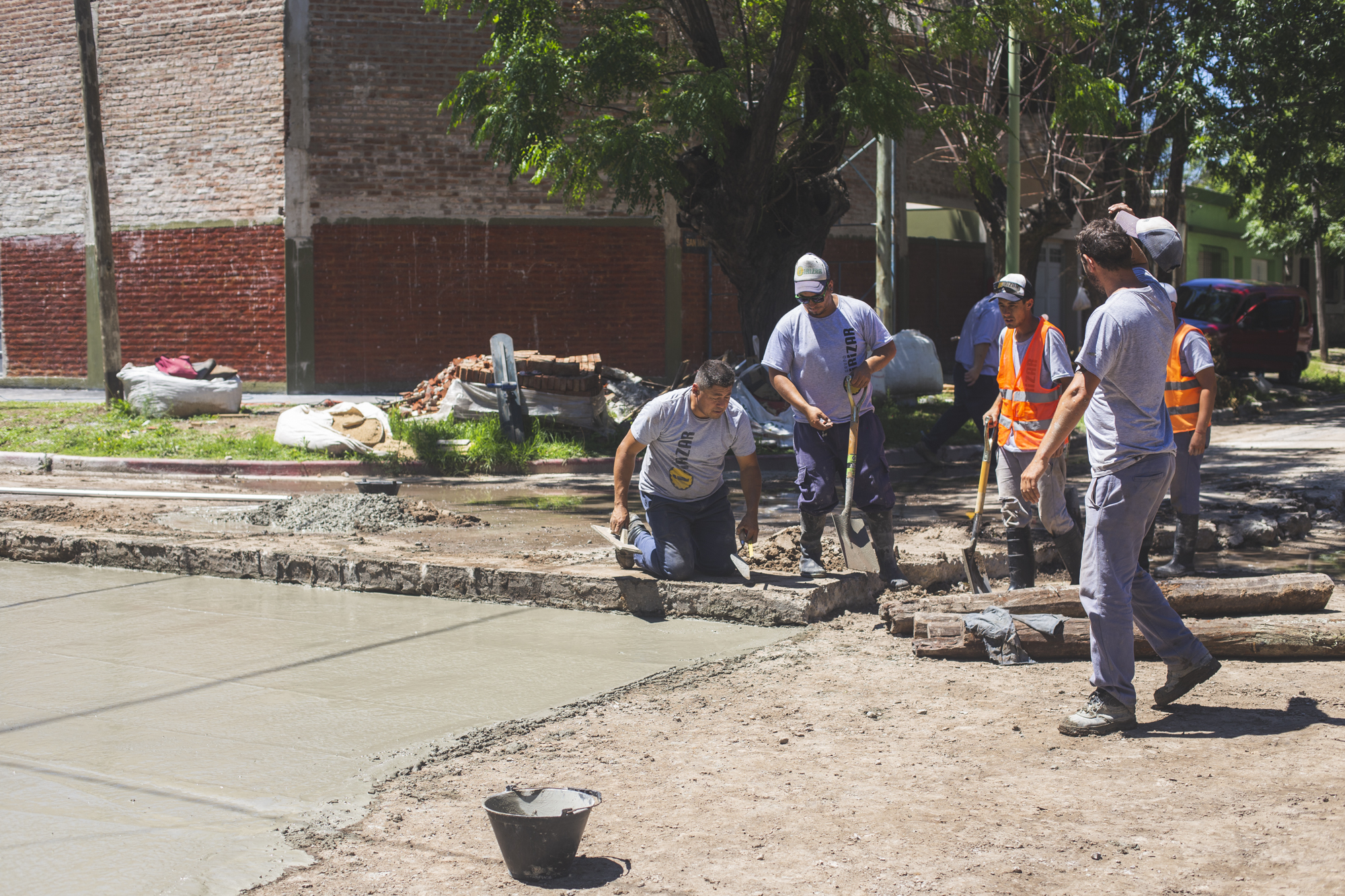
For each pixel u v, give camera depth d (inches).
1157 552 316.2
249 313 802.8
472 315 805.9
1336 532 347.9
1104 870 122.5
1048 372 231.9
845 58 553.9
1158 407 167.9
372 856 130.0
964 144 698.2
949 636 212.4
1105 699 169.2
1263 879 119.3
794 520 380.8
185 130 807.1
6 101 861.2
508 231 805.2
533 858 121.6
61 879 123.6
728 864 126.4
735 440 241.6
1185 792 144.2
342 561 287.6
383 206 790.5
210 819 141.3
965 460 553.9
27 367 877.2
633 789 150.3
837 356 243.9
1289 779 147.3
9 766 161.3
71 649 227.1
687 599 249.3
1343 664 201.8
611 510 415.2
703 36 570.3
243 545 310.0
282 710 186.9
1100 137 710.5
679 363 829.8
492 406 580.7
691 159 572.7
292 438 545.3
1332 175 904.9
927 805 142.5
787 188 585.3
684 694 193.8
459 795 149.6
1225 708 178.7
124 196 826.8
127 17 812.6
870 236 967.0
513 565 274.8
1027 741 166.2
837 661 211.9
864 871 123.6
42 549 328.5
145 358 832.9
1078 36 649.6
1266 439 631.2
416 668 211.6
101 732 176.2
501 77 546.9
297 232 783.7
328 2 774.5
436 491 470.3
